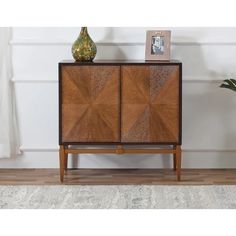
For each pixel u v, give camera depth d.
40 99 5.52
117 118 5.10
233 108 5.53
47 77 5.49
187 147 5.58
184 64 5.49
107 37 5.46
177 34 5.47
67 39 5.47
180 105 5.09
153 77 5.05
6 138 5.46
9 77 5.46
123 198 4.77
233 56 5.48
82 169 5.59
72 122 5.10
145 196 4.82
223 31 5.46
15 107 5.52
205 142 5.57
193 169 5.59
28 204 4.62
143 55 5.49
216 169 5.58
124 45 5.47
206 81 5.50
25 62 5.48
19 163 5.58
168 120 5.10
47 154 5.59
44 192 4.91
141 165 5.59
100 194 4.87
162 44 5.31
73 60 5.35
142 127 5.11
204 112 5.54
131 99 5.08
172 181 5.23
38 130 5.56
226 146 5.57
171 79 5.06
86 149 5.20
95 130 5.11
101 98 5.08
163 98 5.08
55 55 5.48
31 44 5.46
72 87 5.07
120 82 5.06
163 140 5.12
